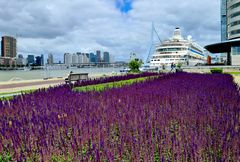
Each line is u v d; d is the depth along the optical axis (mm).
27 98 7812
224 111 5605
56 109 5957
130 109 5637
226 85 11938
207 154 3092
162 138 3824
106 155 3023
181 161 3064
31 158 3148
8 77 37688
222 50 67562
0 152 3434
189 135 3676
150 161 2965
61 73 50125
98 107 5984
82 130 3967
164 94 8367
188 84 12445
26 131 4008
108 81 15758
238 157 2930
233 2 59875
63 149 3297
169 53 74500
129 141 3486
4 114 5746
